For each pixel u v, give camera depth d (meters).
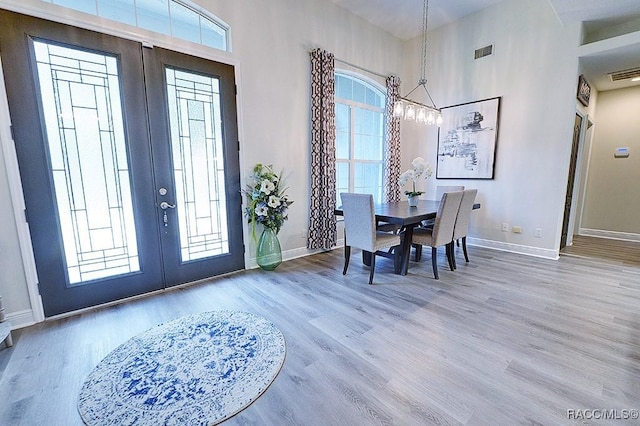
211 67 3.10
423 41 5.12
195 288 3.05
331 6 4.16
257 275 3.44
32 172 2.27
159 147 2.85
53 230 2.39
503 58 4.25
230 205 3.42
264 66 3.53
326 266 3.77
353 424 1.41
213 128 3.21
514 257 4.10
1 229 2.20
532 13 3.94
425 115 4.00
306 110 4.02
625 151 4.98
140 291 2.86
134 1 2.68
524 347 1.99
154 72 2.76
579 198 5.33
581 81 3.88
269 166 3.68
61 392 1.63
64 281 2.47
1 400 1.57
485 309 2.55
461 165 4.85
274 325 2.32
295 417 1.45
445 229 3.31
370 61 4.80
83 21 2.37
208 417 1.46
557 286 3.04
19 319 2.30
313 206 4.18
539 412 1.45
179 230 3.07
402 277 3.35
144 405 1.53
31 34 2.18
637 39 3.22
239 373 1.77
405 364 1.84
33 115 2.24
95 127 2.51
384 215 3.12
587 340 2.06
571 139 3.80
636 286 3.01
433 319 2.39
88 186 2.53
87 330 2.26
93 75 2.46
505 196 4.39
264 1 3.45
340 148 4.73
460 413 1.46
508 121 4.28
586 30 3.80
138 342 2.10
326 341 2.09
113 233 2.68
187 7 2.97
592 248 4.52
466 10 4.42
